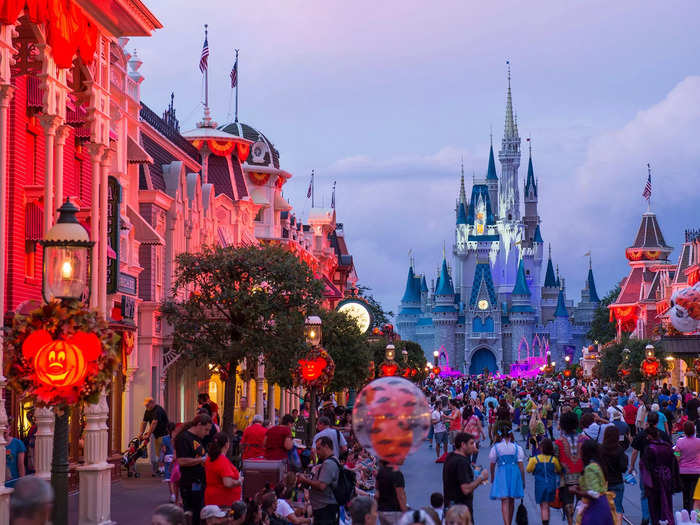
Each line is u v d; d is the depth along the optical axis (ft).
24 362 40.32
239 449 98.22
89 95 62.85
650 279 411.75
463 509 36.17
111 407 94.32
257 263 98.07
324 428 62.39
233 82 187.21
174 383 124.57
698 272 239.50
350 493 54.85
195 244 131.85
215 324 97.60
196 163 147.43
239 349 95.50
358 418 38.55
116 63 104.88
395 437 37.99
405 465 126.00
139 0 63.16
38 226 72.59
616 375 289.33
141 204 113.70
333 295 244.01
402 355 266.16
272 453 68.69
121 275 92.02
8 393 71.82
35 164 73.77
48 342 40.11
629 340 291.99
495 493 64.90
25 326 40.29
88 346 40.57
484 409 212.43
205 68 158.92
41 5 54.65
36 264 73.05
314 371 103.14
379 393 38.22
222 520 48.11
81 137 80.28
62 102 59.57
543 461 63.72
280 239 192.75
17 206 69.56
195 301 99.71
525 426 151.23
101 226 64.64
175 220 121.49
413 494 93.50
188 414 130.82
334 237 323.37
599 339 639.76
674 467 62.28
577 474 62.80
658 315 323.57
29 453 73.46
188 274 100.42
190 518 54.29
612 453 58.49
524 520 63.31
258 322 98.84
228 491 51.98
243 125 195.42
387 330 263.08
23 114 70.69
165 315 101.71
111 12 61.46
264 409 159.43
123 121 107.24
